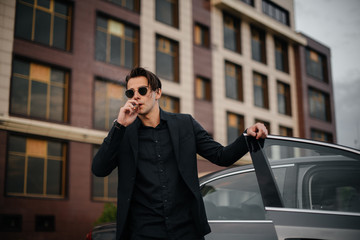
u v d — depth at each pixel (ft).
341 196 7.80
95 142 52.95
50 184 49.14
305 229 7.52
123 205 7.08
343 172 7.99
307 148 8.04
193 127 7.76
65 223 48.34
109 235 11.48
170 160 7.32
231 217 9.53
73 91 52.75
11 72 47.91
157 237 6.97
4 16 48.44
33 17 52.06
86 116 53.26
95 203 51.34
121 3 62.69
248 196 9.66
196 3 73.46
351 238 7.19
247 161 10.20
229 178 10.17
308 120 91.86
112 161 7.22
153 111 7.57
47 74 51.65
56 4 54.54
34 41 50.60
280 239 7.57
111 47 59.52
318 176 8.18
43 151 49.26
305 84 93.81
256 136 7.66
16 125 46.80
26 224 45.37
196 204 7.06
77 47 54.34
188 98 67.10
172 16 69.97
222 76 74.43
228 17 80.43
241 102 77.10
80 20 55.47
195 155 7.50
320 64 101.91
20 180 46.75
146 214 7.09
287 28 90.99
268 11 92.84
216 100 71.97
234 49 80.33
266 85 85.35
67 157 50.47
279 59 92.02
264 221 9.02
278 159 8.16
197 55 70.79
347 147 7.97
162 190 7.11
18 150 47.26
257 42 86.58
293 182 8.10
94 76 55.26
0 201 44.14
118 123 7.03
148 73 7.54
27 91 49.62
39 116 50.06
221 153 7.55
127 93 7.38
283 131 87.76
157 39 66.13
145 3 64.59
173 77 67.21
